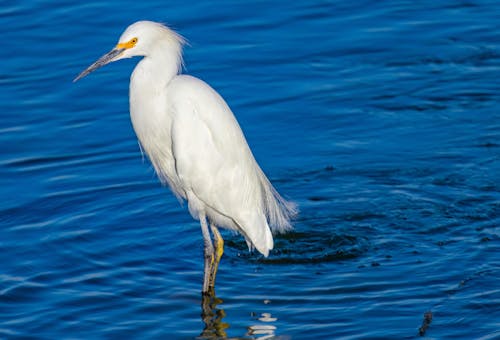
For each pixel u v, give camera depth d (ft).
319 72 61.16
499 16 66.95
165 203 48.24
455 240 43.39
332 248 43.47
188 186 41.29
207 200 41.63
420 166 51.03
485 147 52.54
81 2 68.54
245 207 42.06
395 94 58.54
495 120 55.31
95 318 38.06
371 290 39.42
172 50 40.52
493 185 48.49
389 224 45.29
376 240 43.93
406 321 36.76
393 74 60.70
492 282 39.29
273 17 67.21
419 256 42.14
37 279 41.11
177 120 39.99
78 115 57.06
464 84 59.26
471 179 49.26
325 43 64.28
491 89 58.59
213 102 40.47
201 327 37.32
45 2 68.54
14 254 43.32
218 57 62.49
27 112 57.26
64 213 47.29
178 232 45.60
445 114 56.29
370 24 66.44
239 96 58.54
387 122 55.77
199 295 39.86
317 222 45.75
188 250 44.04
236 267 42.55
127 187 49.83
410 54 62.90
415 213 46.14
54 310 38.65
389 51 63.26
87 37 64.28
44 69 61.36
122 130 55.57
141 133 41.75
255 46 63.82
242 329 37.01
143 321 37.81
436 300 38.19
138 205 48.06
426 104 57.41
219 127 40.47
